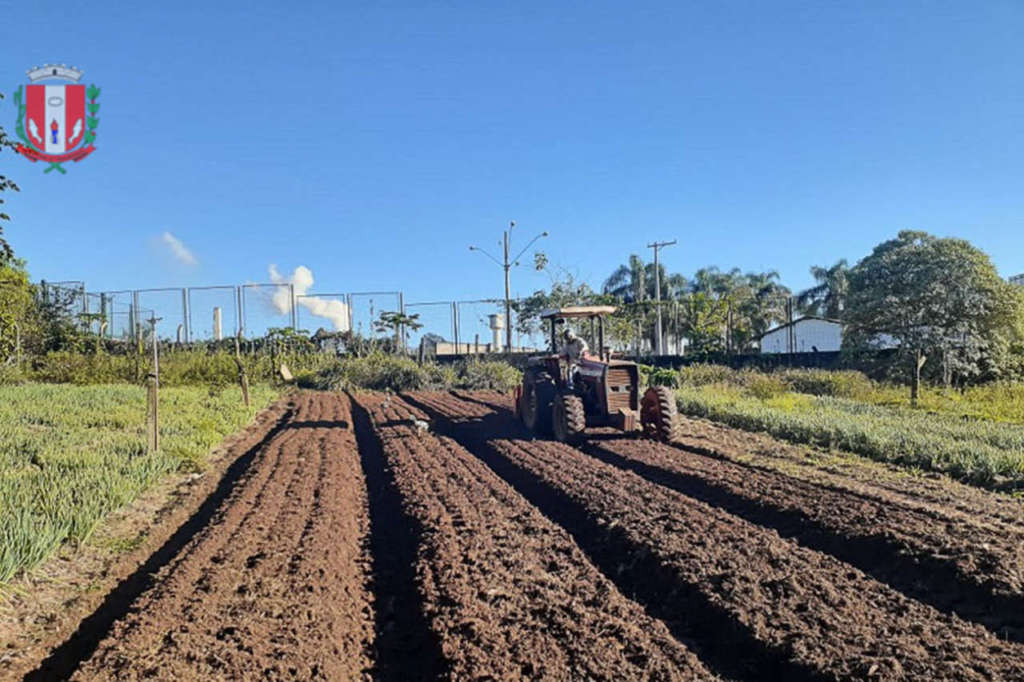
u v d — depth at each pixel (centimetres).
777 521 743
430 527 732
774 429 1275
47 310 2895
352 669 478
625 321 3088
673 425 1195
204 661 455
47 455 988
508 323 3166
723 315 3641
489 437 1355
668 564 601
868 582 561
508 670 442
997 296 1714
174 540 738
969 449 972
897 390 1853
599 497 827
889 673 416
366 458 1230
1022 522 688
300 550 667
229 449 1266
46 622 533
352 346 3212
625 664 445
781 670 450
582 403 1241
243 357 2655
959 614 517
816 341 3672
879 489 844
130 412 1486
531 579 585
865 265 1914
